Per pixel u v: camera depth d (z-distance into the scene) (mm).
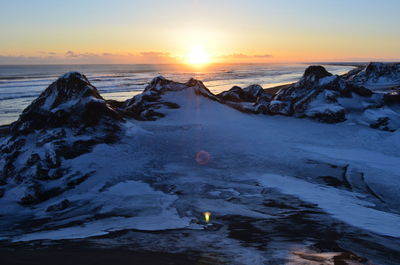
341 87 31312
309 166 16719
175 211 10672
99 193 12938
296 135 23516
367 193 13188
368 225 9039
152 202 11742
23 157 15609
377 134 23844
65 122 18328
